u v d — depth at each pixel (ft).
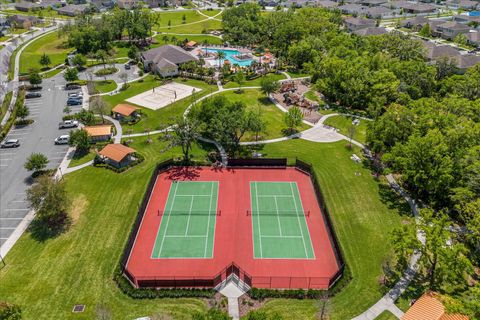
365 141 265.95
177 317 144.46
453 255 142.61
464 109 259.60
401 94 315.58
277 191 226.38
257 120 257.14
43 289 157.07
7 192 222.69
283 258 177.37
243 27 554.05
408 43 400.47
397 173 238.27
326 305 149.18
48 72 430.20
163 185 230.68
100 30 499.10
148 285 157.07
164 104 340.59
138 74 423.64
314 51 429.79
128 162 252.01
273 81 357.41
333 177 236.02
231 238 189.57
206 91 372.58
